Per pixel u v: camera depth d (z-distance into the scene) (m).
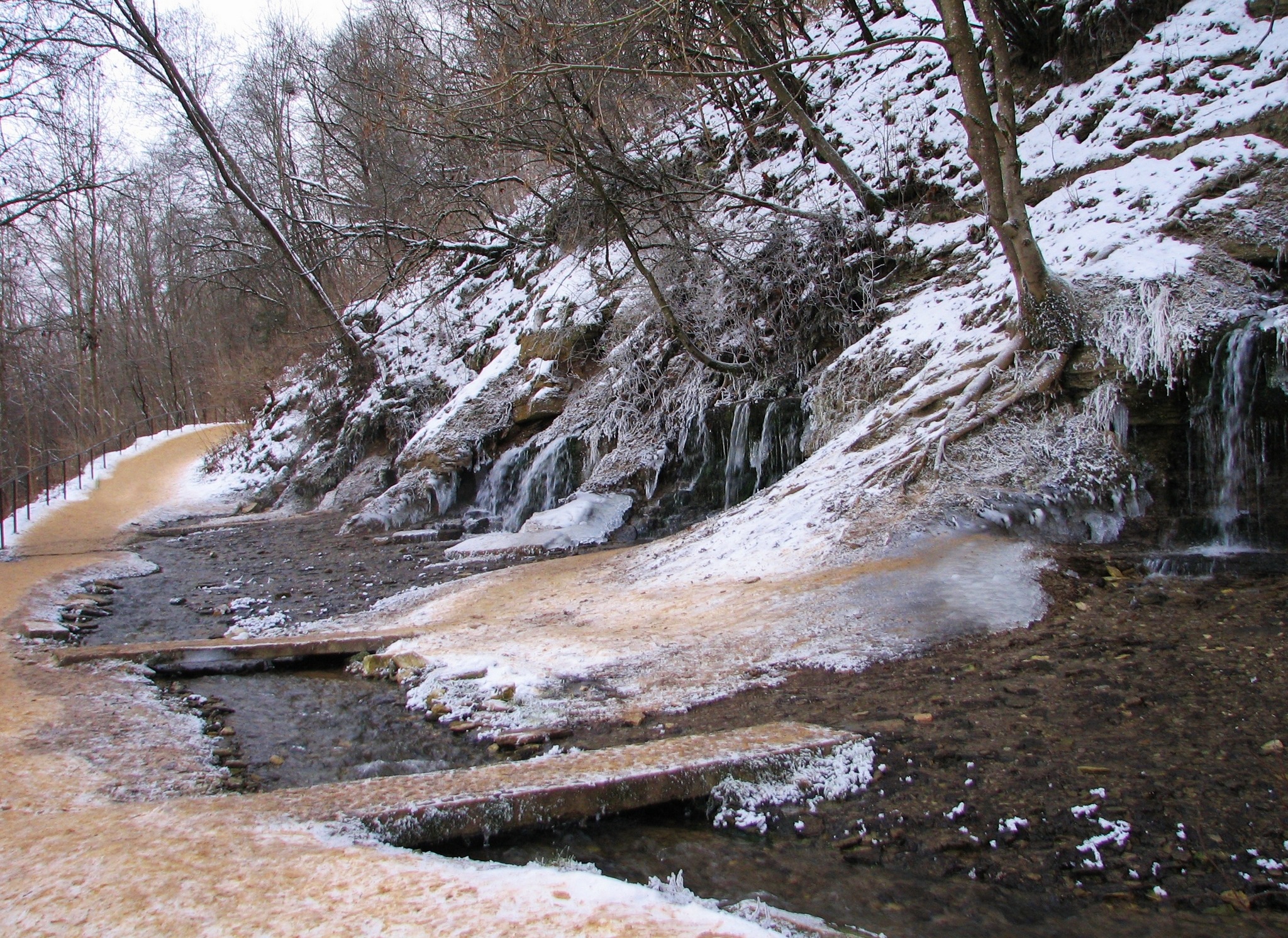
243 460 25.36
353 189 25.64
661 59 13.09
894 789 4.14
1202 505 7.66
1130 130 10.47
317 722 5.94
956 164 12.23
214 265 35.22
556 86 12.57
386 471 20.64
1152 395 7.88
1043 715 4.77
